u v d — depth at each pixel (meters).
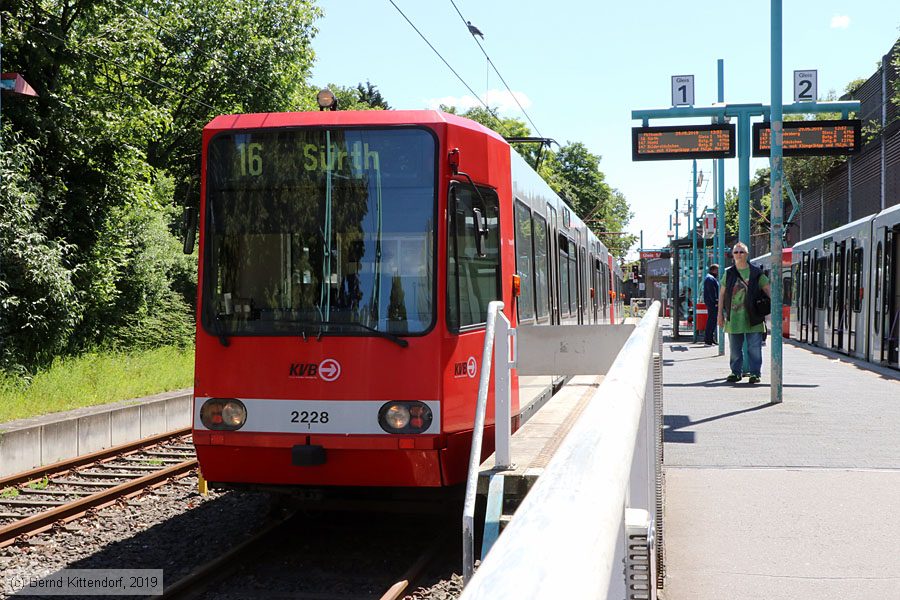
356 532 7.78
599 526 1.05
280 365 6.94
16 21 18.98
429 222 7.01
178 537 7.57
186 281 27.12
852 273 22.45
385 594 5.88
